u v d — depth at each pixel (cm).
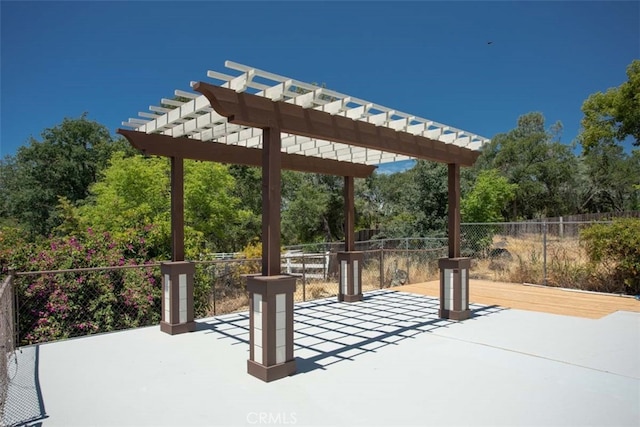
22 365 400
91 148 2564
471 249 1309
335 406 304
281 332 371
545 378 362
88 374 375
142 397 322
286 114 396
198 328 557
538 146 2736
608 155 2778
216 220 1281
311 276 1262
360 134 470
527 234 1423
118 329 609
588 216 2078
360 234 2094
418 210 1559
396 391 333
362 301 756
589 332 526
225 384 351
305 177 2089
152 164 1319
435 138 559
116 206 1135
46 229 2250
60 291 567
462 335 512
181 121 475
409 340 490
